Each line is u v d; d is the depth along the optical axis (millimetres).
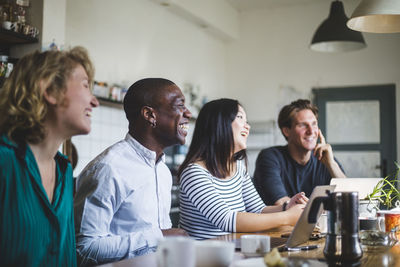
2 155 1133
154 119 1683
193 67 5652
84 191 1551
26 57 1206
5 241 1124
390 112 5793
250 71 6406
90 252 1467
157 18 4910
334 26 4379
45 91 1192
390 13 2109
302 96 6145
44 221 1211
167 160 4938
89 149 3812
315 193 1340
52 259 1239
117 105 3945
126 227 1605
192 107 5457
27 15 3127
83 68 1282
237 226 1791
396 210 1858
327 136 6031
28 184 1174
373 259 1251
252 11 6438
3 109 1174
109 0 4145
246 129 2078
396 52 5797
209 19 5605
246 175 2256
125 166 1599
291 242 1357
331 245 1176
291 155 2826
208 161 1985
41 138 1206
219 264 929
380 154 5832
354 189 2084
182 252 837
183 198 1931
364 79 5906
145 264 1149
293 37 6227
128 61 4398
